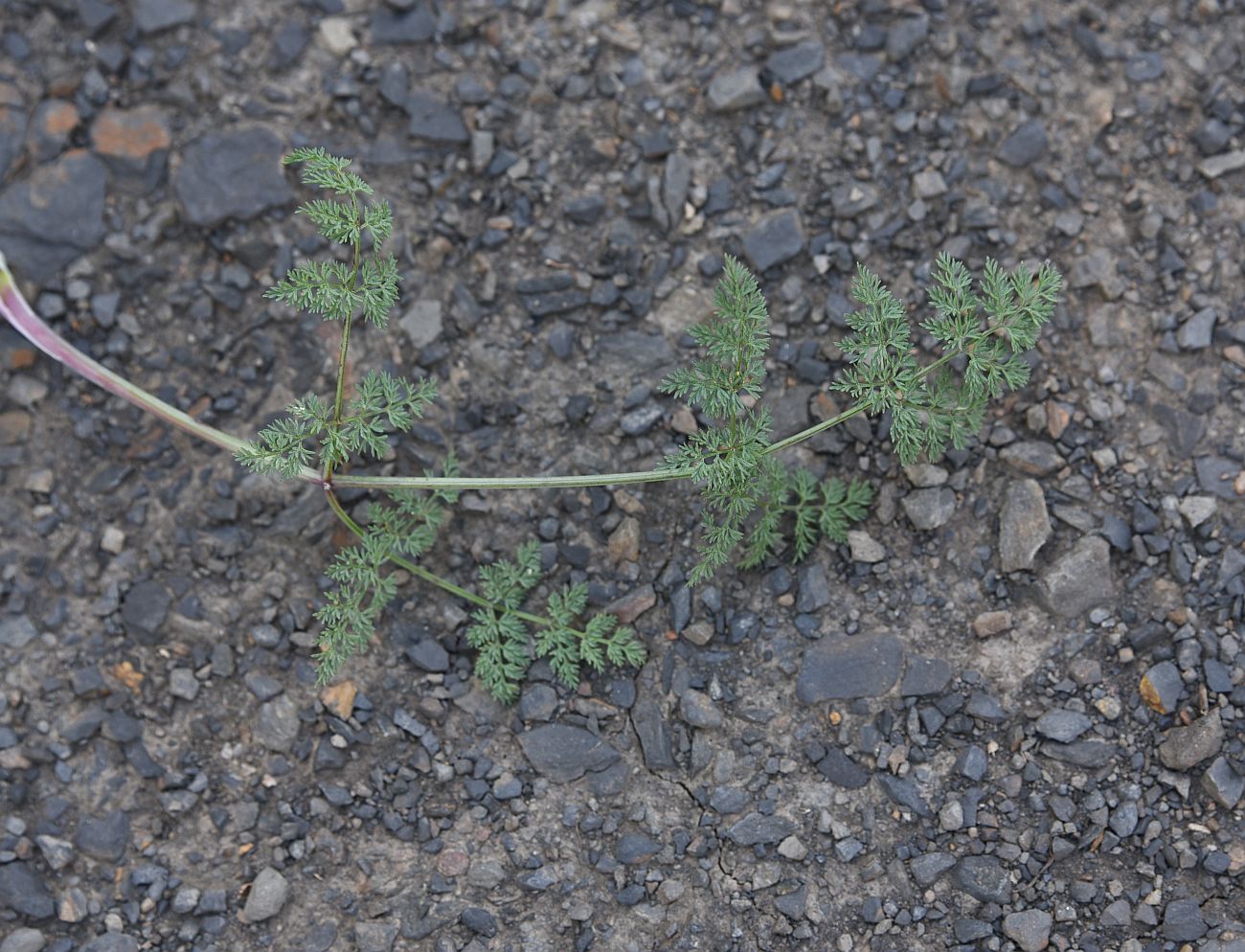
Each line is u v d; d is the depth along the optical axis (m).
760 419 0.65
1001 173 0.69
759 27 0.71
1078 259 0.69
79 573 0.68
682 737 0.67
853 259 0.69
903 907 0.65
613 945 0.65
